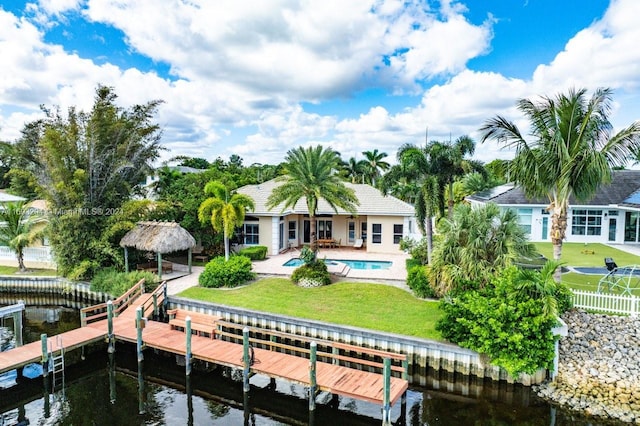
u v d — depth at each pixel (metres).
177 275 24.19
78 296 23.47
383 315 16.55
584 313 15.05
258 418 11.73
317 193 20.84
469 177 44.53
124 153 25.88
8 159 35.62
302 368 12.68
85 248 23.56
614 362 12.76
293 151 21.84
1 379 13.87
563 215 16.05
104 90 25.11
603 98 15.14
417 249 25.25
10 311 15.54
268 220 30.22
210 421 11.50
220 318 16.23
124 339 15.58
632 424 10.66
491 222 16.83
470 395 12.65
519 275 13.73
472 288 15.87
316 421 11.52
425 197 22.70
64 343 14.65
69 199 23.00
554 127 16.00
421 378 13.75
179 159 29.84
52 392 13.33
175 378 14.43
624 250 27.19
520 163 16.12
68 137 23.89
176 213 27.67
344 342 15.16
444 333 13.78
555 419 11.03
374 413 11.84
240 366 12.93
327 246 33.03
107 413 11.92
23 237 25.80
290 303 18.33
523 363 11.93
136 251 25.16
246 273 21.80
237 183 41.09
